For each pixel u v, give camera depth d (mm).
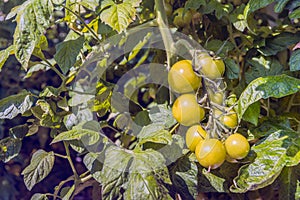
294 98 531
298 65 438
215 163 415
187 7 514
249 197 591
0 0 572
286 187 457
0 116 475
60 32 678
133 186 417
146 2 564
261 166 426
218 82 450
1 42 677
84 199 663
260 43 512
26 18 429
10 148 506
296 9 448
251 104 450
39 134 674
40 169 474
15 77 727
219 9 517
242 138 418
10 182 700
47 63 504
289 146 436
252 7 465
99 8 465
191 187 452
